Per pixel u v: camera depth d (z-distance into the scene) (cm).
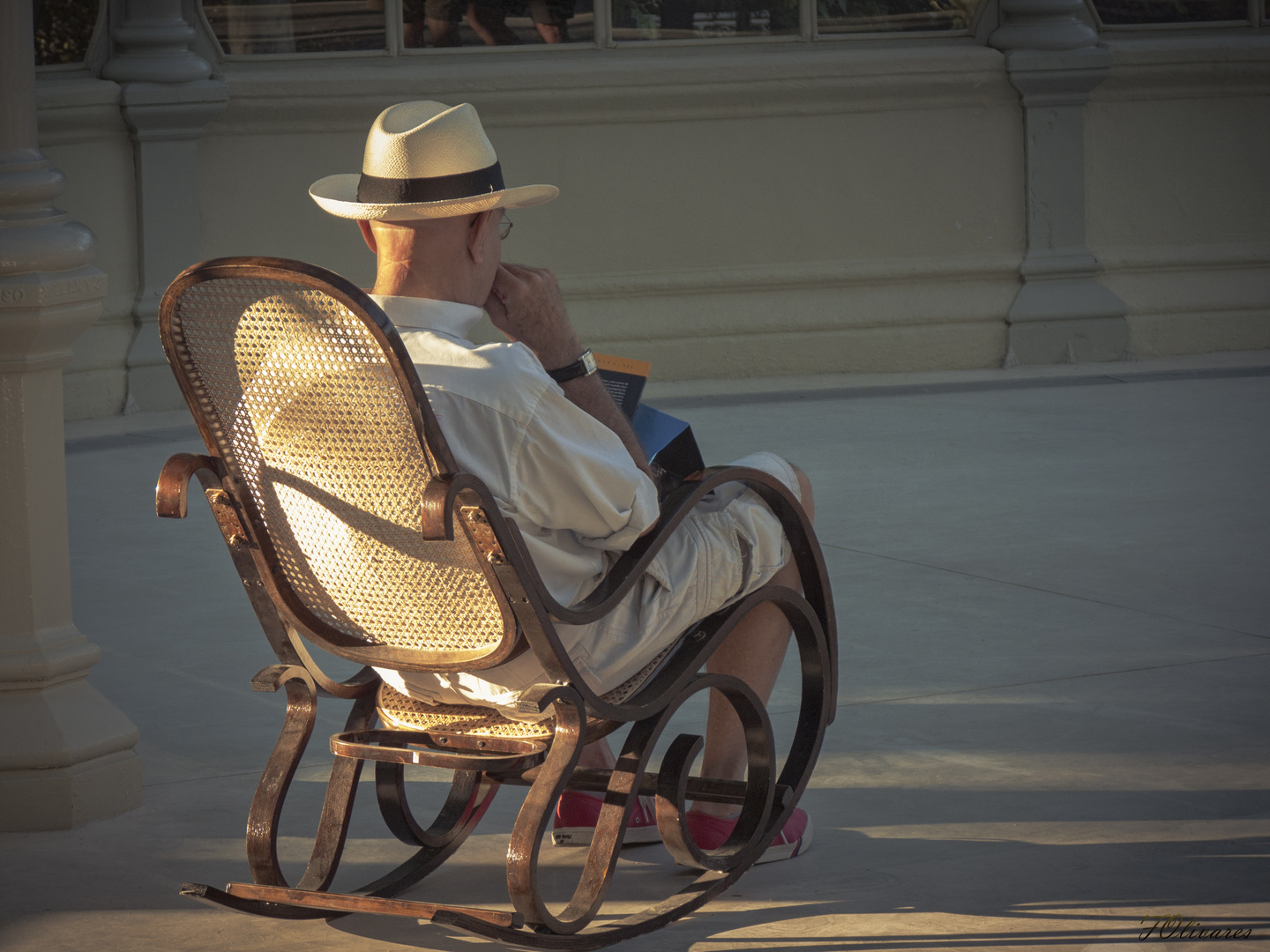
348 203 852
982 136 3050
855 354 3062
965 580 1691
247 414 833
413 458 803
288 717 925
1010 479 2162
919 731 1247
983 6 3036
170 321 813
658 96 2909
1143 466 2208
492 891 991
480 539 780
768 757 973
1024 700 1310
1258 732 1218
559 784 834
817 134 2994
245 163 2830
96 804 1099
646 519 856
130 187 2761
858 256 3056
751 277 3011
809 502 1035
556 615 819
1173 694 1312
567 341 888
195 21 2773
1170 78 3073
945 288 3088
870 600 1628
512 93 2858
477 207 836
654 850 1057
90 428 2678
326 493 836
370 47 2853
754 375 3036
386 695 951
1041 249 3094
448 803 1040
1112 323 3105
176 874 1012
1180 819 1054
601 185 2942
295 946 909
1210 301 3150
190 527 2022
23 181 1036
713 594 930
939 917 919
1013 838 1034
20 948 902
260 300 788
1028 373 3022
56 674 1091
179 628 1584
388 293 862
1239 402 2658
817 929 909
